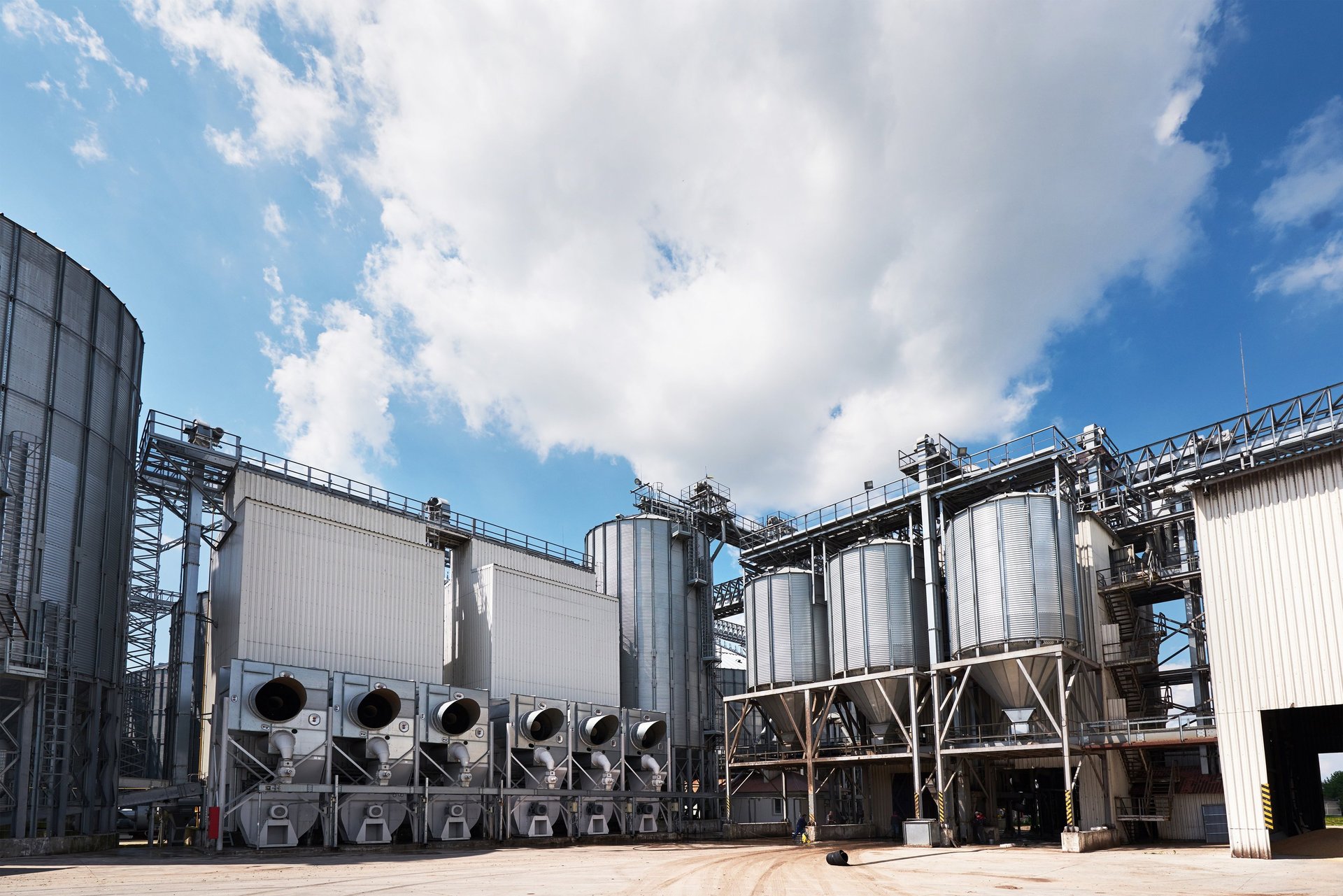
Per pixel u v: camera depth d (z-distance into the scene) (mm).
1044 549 42031
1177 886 23156
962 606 44188
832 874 27750
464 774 41250
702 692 62750
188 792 36781
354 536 44344
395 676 44375
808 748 50344
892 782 53156
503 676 49031
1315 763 42625
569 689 52625
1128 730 41156
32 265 38406
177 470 45000
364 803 38188
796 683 53000
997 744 43312
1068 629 41406
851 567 50562
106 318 42562
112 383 42625
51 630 36500
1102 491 47531
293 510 42188
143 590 51906
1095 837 38250
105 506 41219
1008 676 41812
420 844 39156
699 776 60562
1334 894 20688
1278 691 30234
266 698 36906
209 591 44594
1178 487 40000
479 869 28781
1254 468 31953
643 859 33562
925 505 49875
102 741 40406
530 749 45750
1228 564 32188
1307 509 30656
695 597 64625
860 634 49156
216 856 32500
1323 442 39875
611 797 47906
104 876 24203
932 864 31625
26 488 36375
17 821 32906
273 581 40625
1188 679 47281
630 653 60094
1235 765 30875
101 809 39469
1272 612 30828
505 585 50562
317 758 37219
